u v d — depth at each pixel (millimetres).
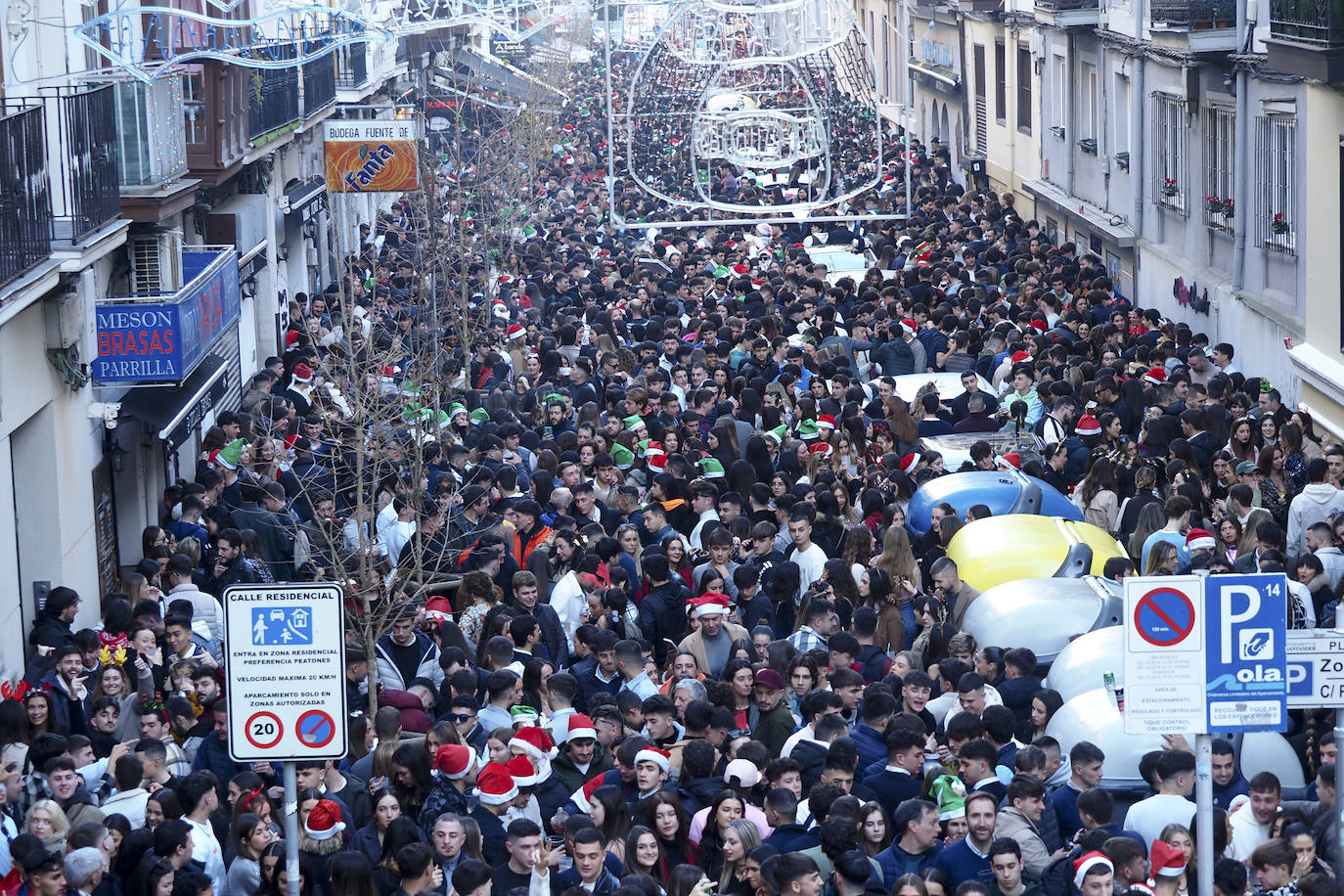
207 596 15789
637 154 52625
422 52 56438
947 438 21109
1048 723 12109
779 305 30031
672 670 13875
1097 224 37344
